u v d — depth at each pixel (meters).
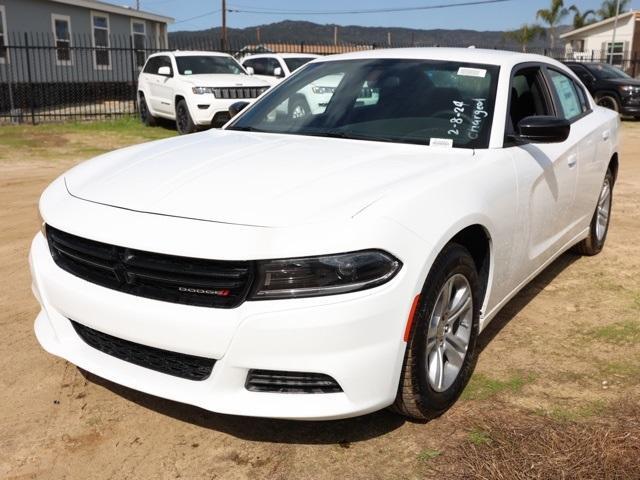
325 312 2.40
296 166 3.02
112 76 24.88
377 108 3.81
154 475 2.62
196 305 2.48
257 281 2.42
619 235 6.16
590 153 4.61
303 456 2.73
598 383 3.30
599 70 19.33
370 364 2.49
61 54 22.22
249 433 2.89
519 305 4.38
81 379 3.32
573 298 4.51
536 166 3.65
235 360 2.45
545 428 2.87
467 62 3.93
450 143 3.45
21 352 3.60
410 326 2.59
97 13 23.86
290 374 2.49
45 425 2.93
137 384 2.68
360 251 2.45
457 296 3.00
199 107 13.44
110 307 2.61
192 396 2.56
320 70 4.34
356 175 2.91
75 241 2.75
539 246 3.93
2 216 6.74
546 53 32.78
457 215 2.82
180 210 2.61
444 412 3.02
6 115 17.31
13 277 4.80
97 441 2.83
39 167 10.32
